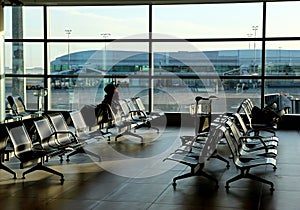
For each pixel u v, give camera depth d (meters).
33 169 6.81
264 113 10.17
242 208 5.26
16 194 5.91
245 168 6.09
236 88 12.78
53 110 13.73
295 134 11.03
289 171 7.09
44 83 13.70
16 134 6.60
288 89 12.40
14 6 13.00
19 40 13.61
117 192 6.00
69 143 7.72
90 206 5.38
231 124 6.96
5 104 12.31
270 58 12.43
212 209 5.23
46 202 5.55
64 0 12.25
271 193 5.89
